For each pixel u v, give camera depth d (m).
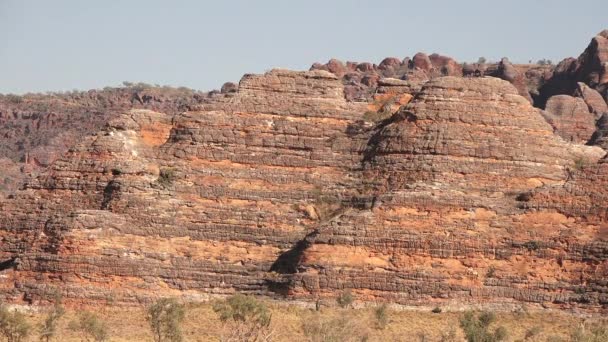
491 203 136.62
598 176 137.12
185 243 139.38
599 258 133.00
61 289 132.88
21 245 141.50
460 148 140.62
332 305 132.12
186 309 131.75
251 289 136.62
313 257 134.50
